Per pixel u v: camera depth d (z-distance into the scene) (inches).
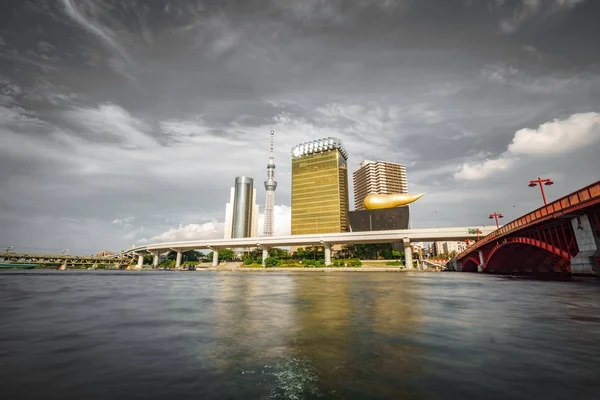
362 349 314.2
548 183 1898.4
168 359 284.0
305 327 424.2
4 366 264.4
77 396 206.5
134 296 873.5
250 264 5969.5
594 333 382.3
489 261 2532.0
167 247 6894.7
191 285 1395.2
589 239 1234.0
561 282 1294.3
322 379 235.0
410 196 6771.7
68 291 1039.0
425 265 5002.5
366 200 6968.5
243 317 509.7
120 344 336.2
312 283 1540.4
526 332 388.5
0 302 725.9
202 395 207.9
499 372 247.9
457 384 223.9
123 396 206.5
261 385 224.1
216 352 305.4
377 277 2292.1
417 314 533.6
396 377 238.2
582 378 234.8
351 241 4936.0
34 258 7234.3
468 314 530.6
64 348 320.5
